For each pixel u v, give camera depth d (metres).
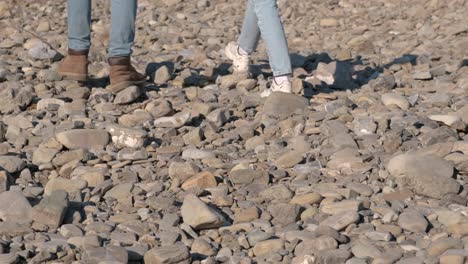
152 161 4.32
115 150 4.48
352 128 4.76
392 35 8.60
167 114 5.14
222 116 5.01
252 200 3.77
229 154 4.45
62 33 8.27
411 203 3.69
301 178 4.03
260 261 3.15
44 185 4.05
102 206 3.73
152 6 10.41
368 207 3.64
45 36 7.95
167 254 3.10
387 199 3.74
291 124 4.81
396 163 3.93
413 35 8.52
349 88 6.04
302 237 3.28
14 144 4.58
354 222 3.40
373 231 3.32
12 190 3.71
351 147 4.44
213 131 4.80
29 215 3.49
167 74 6.02
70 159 4.29
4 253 3.16
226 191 3.86
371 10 9.85
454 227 3.35
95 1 10.41
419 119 4.79
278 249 3.22
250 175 3.98
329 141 4.53
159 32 8.70
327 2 10.43
